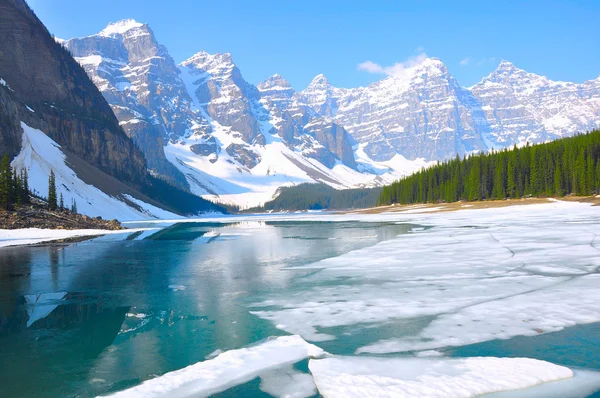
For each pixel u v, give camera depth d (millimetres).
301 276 25344
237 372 11555
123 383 11156
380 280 23047
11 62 168875
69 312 18219
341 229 69750
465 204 130125
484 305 17094
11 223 70375
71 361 12688
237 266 30156
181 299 20172
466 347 12852
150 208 170750
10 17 174625
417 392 10023
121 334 15109
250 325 15781
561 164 117500
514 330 14148
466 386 10266
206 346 13719
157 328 15695
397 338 13836
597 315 15352
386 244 40375
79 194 132125
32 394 10625
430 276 23547
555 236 39938
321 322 15828
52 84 182250
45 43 187125
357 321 15781
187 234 67250
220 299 20000
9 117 131250
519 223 59719
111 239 57344
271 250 39969
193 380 11109
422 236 47688
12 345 14172
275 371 11578
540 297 17984
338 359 12211
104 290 22562
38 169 126688
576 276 21922
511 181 127188
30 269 30266
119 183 174750
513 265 25797
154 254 38594
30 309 18844
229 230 77938
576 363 11586
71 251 42062
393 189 191375
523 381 10445
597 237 37562
